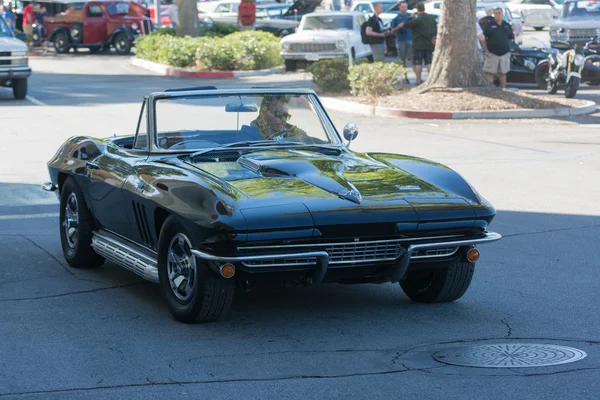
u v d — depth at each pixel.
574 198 12.08
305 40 30.03
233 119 7.71
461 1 21.64
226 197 6.13
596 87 26.42
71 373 5.55
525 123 19.56
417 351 6.01
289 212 6.01
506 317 6.88
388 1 42.69
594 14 29.59
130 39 40.50
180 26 36.62
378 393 5.18
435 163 7.27
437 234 6.46
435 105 20.89
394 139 17.34
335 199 6.24
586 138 17.44
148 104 7.61
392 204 6.29
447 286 7.01
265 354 5.93
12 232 10.11
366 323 6.69
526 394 5.16
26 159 14.93
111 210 7.58
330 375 5.50
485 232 6.71
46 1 42.94
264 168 6.80
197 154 7.27
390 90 22.97
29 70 23.67
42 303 7.24
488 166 14.45
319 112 7.99
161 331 6.45
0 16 24.69
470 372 5.54
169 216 6.54
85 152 8.35
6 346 6.10
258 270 6.10
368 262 6.31
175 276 6.62
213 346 6.10
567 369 5.60
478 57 22.03
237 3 46.41
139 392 5.22
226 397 5.14
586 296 7.52
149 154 7.53
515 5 47.31
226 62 31.36
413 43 24.92
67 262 8.70
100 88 26.59
